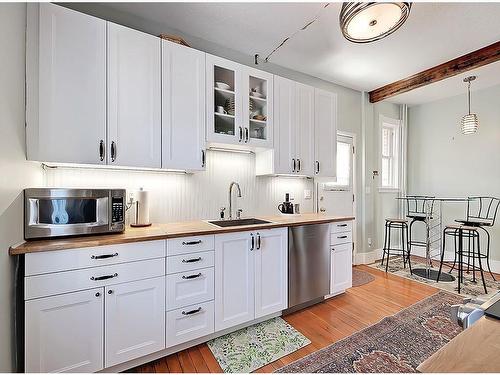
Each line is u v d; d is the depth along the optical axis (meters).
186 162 2.07
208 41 2.62
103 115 1.74
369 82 3.67
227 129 2.37
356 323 2.23
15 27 1.39
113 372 1.60
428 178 4.45
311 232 2.51
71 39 1.64
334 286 2.70
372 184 4.19
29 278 1.34
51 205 1.52
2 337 1.23
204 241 1.88
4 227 1.26
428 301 2.66
